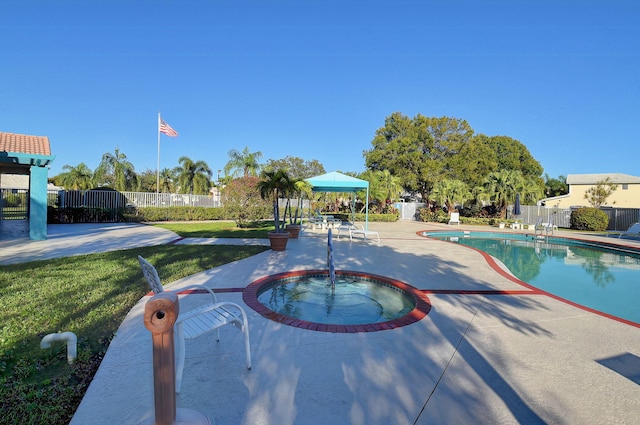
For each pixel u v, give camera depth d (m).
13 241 10.81
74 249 9.54
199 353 3.39
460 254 10.45
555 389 2.92
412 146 33.53
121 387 2.75
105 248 9.84
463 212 30.86
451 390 2.85
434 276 7.25
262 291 5.98
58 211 19.03
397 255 9.92
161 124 28.55
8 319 4.09
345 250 10.69
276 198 10.16
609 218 23.50
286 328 4.08
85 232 14.28
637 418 2.55
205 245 10.76
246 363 3.14
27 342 3.49
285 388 2.81
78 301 4.81
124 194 23.05
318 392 2.76
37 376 2.89
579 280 8.42
